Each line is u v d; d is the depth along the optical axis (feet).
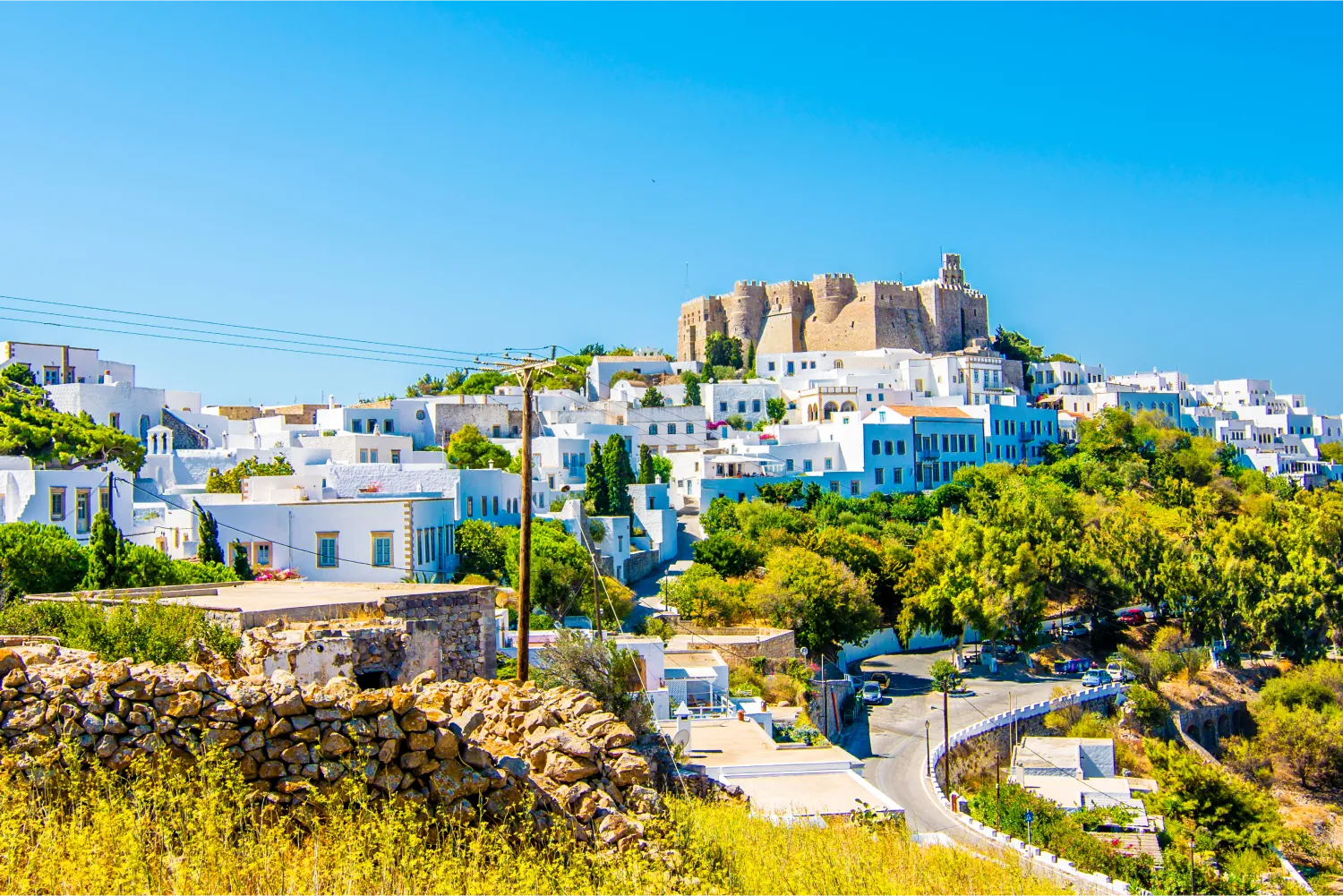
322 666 75.72
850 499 378.94
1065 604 338.34
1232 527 339.16
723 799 85.61
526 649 98.48
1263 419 637.71
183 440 338.95
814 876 60.13
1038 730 242.99
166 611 76.13
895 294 627.87
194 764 46.26
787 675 213.46
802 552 270.26
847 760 116.88
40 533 141.38
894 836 82.48
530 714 56.90
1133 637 326.85
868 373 520.01
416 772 48.91
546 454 358.43
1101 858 174.40
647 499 334.44
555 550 213.25
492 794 50.01
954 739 214.48
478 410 403.95
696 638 220.84
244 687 48.29
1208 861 190.29
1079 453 480.23
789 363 579.48
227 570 148.15
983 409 458.09
